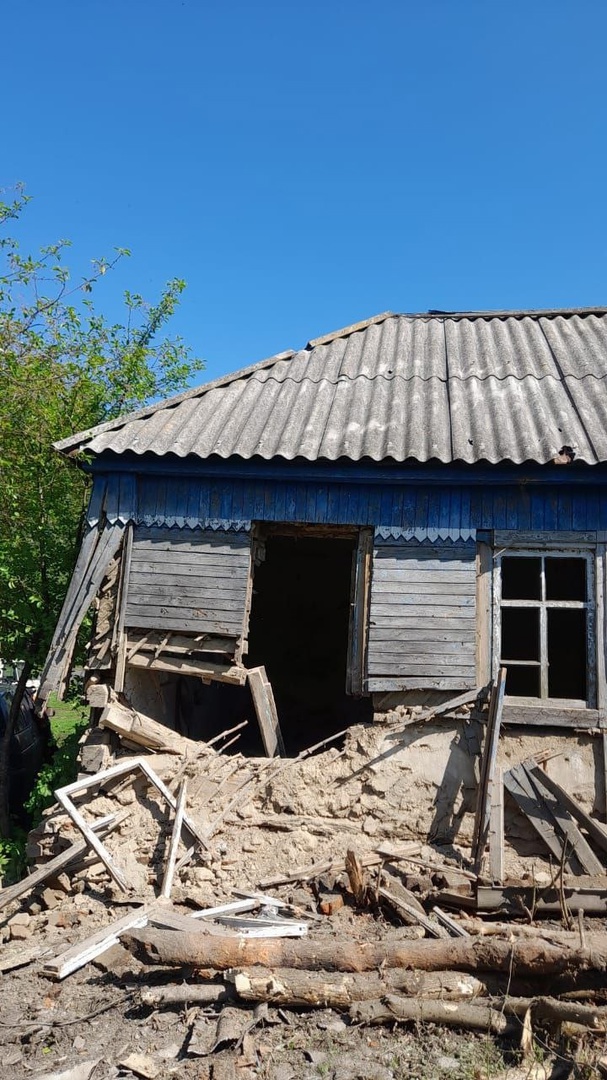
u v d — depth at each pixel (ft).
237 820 22.02
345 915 18.84
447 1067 13.21
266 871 20.94
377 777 22.13
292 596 44.09
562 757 21.83
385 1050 13.74
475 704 22.18
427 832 21.63
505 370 27.96
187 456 23.03
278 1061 13.52
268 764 23.07
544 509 22.76
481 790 20.99
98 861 21.24
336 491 23.62
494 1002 14.47
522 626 37.06
